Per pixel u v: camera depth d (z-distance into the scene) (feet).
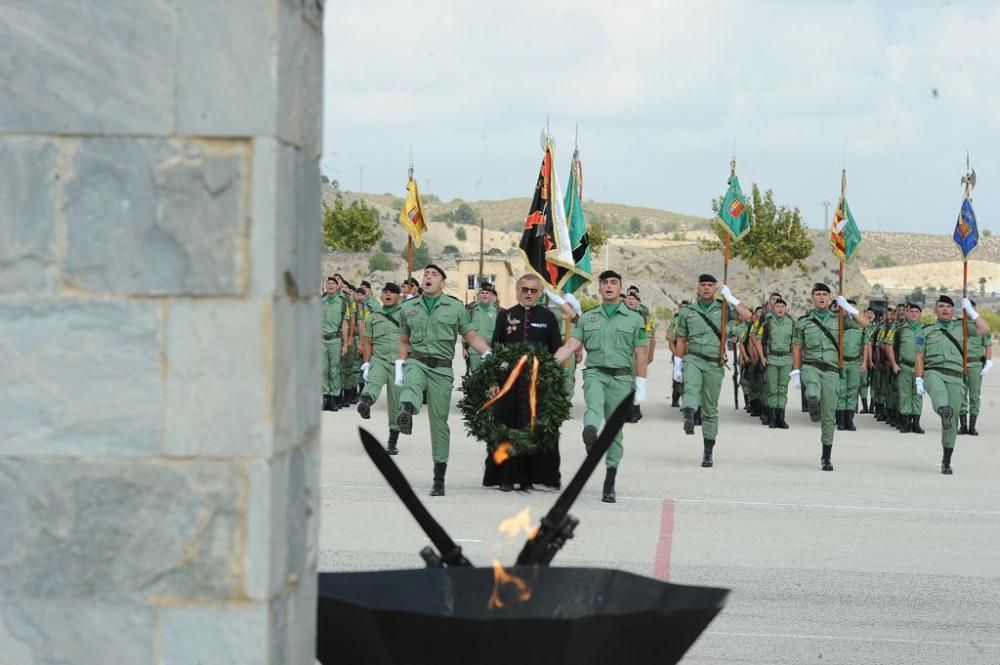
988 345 67.36
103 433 10.58
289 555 10.97
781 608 26.84
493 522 35.73
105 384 10.57
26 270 10.59
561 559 31.04
